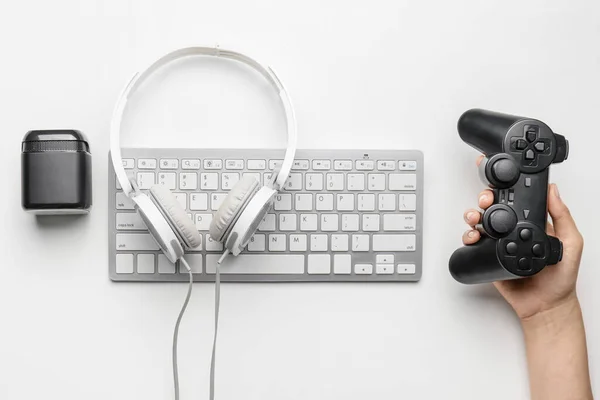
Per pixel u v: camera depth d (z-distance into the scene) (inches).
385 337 30.6
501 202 26.4
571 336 28.6
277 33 30.7
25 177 27.3
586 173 31.6
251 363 30.0
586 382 28.1
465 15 31.4
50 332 29.5
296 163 29.9
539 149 25.8
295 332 30.3
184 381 29.7
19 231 29.6
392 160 30.2
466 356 30.8
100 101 30.0
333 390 30.3
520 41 31.5
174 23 30.3
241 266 29.7
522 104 31.5
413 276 30.4
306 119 30.7
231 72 30.4
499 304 31.0
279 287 30.3
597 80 31.6
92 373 29.5
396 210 30.3
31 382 29.3
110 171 29.3
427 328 30.8
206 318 29.9
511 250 25.3
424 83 31.1
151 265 29.4
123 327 29.7
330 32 30.9
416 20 31.2
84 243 29.7
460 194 31.0
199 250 29.6
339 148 30.7
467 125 28.5
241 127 30.4
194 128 30.2
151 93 30.1
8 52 29.7
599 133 31.4
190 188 29.5
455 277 28.9
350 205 30.0
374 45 31.0
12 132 29.7
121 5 30.2
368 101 30.9
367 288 30.6
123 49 30.2
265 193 26.1
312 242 29.9
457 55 31.3
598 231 31.5
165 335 29.8
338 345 30.4
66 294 29.6
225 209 26.0
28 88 29.8
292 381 30.2
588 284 31.3
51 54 29.9
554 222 28.8
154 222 25.3
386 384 30.5
